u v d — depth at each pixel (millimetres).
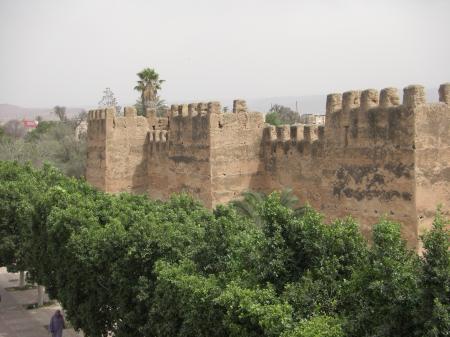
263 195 42406
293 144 45406
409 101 32812
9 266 44500
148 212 33031
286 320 18531
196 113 48312
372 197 35656
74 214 32375
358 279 19297
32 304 48625
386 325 17203
